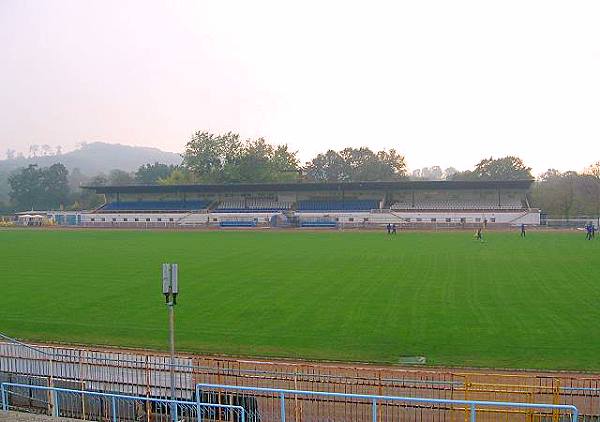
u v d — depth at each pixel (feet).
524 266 125.80
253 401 48.01
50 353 54.85
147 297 97.35
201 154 449.48
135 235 251.39
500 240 197.47
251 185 332.39
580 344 64.75
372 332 71.61
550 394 45.60
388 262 136.77
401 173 495.82
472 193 320.70
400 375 54.95
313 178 508.53
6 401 50.14
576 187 342.85
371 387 50.16
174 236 242.37
